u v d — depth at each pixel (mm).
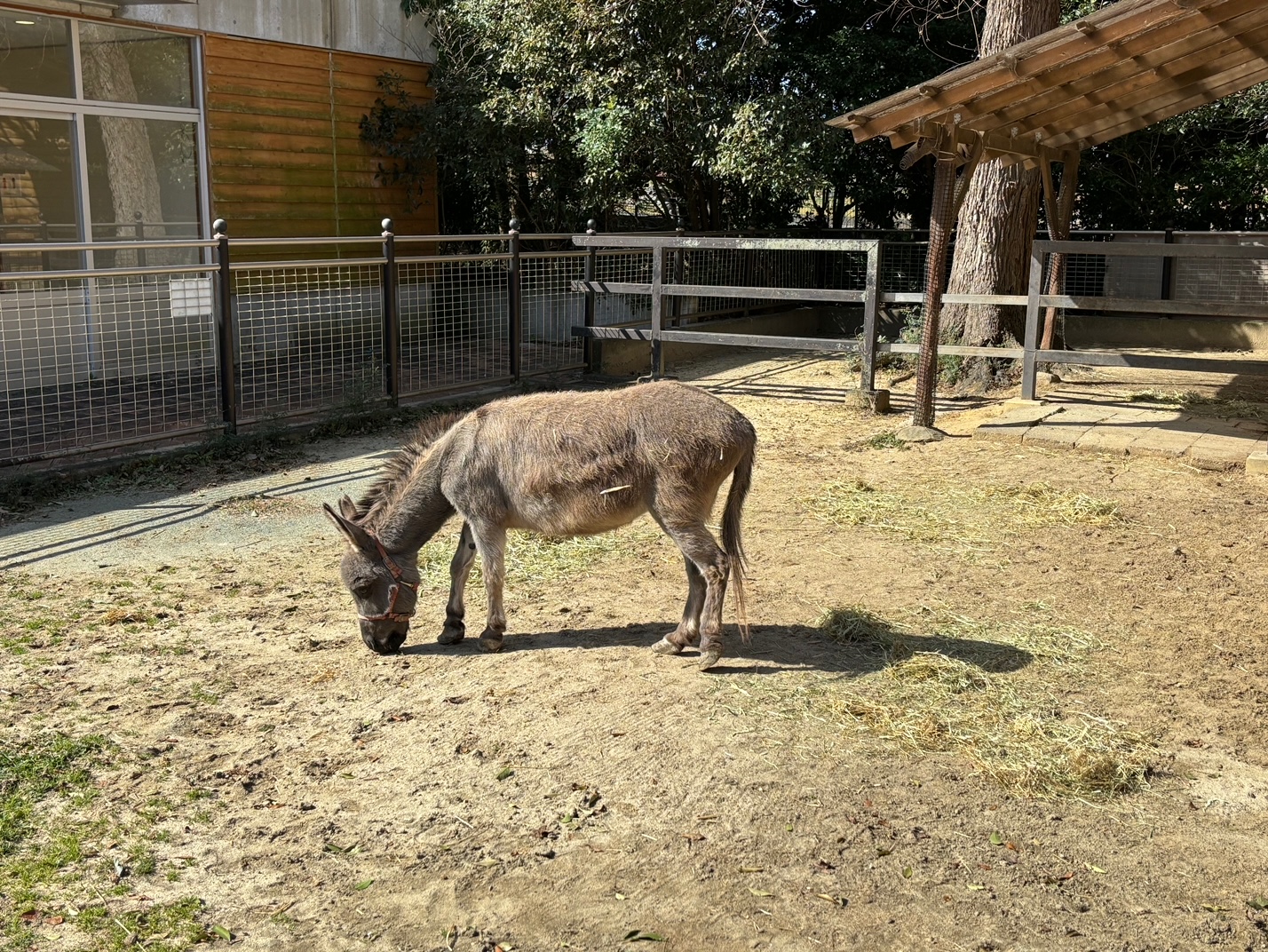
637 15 13836
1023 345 12500
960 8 16719
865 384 11125
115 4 11516
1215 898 3447
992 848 3695
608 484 4879
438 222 15852
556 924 3314
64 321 11305
